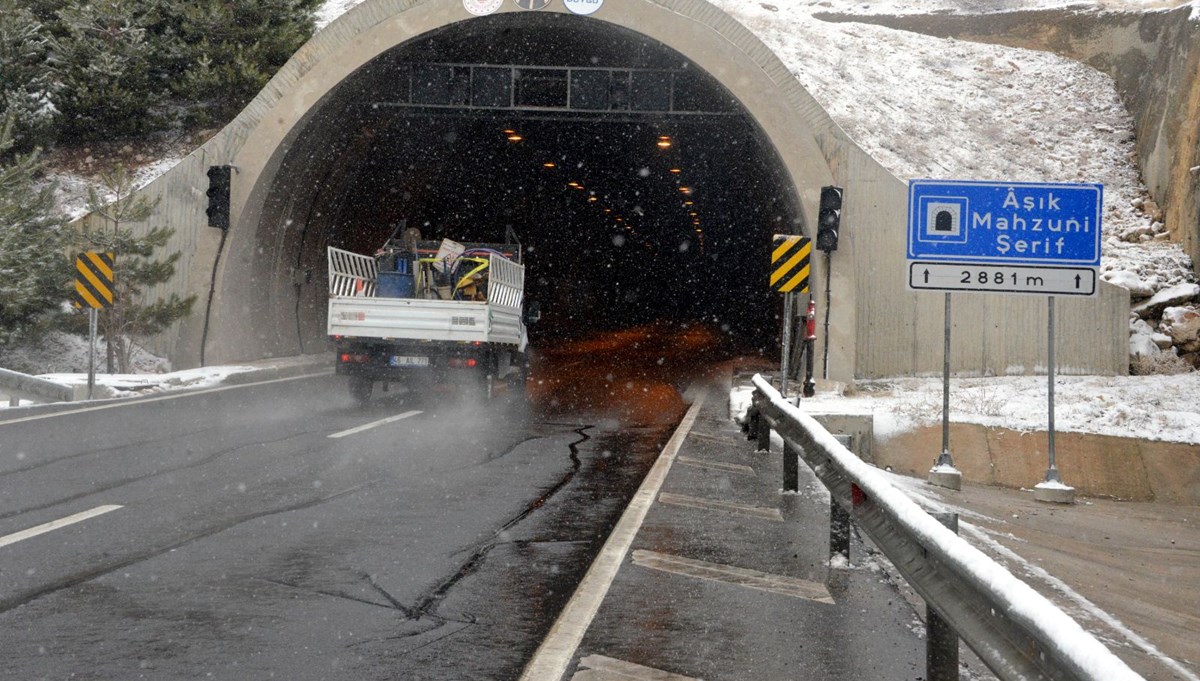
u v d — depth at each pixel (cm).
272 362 2991
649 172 5009
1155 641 866
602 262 6769
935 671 496
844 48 4925
